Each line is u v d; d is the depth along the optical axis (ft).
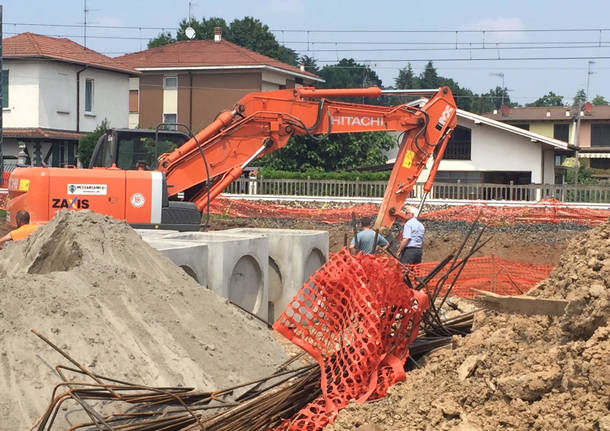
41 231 31.68
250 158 53.16
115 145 52.85
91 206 46.24
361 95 54.60
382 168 139.23
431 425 19.33
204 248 33.47
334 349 23.54
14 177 47.03
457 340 23.61
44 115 127.03
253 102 53.06
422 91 56.03
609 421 16.66
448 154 138.31
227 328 26.73
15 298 22.61
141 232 39.78
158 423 20.03
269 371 25.52
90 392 19.88
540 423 17.94
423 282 25.93
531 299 22.34
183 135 54.60
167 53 162.81
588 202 104.27
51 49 130.31
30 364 20.67
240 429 20.81
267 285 38.40
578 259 22.90
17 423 18.98
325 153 135.13
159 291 26.58
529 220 92.38
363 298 22.93
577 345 18.63
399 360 23.03
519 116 213.87
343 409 21.29
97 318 23.40
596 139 208.54
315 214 98.48
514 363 20.34
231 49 162.81
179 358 23.44
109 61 140.56
